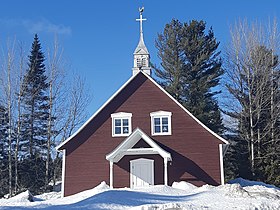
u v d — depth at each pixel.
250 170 40.16
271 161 39.19
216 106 46.28
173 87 45.94
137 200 19.81
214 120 44.25
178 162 28.75
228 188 23.36
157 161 28.98
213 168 28.41
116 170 29.06
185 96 46.09
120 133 29.84
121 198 19.91
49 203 22.16
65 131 45.12
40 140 47.62
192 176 28.39
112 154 27.38
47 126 46.25
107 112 30.28
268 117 42.25
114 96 30.55
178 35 48.34
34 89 48.34
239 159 41.88
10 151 41.88
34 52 51.28
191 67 47.25
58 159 45.44
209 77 45.47
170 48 47.75
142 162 29.08
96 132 29.94
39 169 46.38
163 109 29.91
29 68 50.09
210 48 47.78
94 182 29.02
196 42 47.41
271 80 42.72
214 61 47.69
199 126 29.28
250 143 41.81
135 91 30.55
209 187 25.41
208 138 28.98
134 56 33.22
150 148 27.83
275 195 22.17
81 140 29.86
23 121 46.88
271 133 41.19
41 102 48.81
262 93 42.12
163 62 47.78
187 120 29.47
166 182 26.91
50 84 45.12
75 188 28.97
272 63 43.22
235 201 20.02
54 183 44.06
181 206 17.86
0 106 43.78
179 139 29.16
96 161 29.39
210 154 28.69
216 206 18.56
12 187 44.97
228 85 44.25
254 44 43.97
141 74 30.89
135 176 28.86
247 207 18.41
